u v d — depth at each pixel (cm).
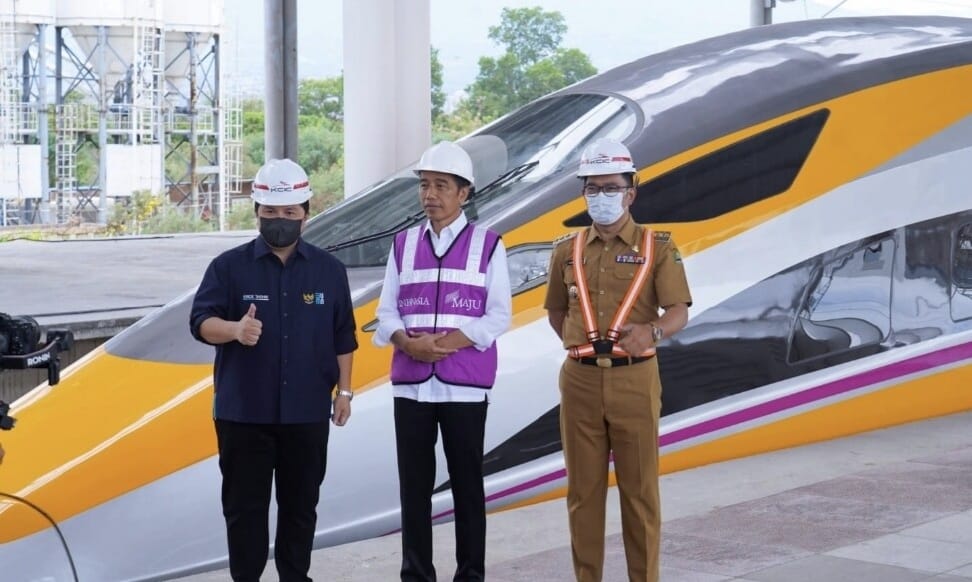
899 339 850
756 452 805
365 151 1934
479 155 830
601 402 490
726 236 792
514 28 11588
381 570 579
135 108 5984
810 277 816
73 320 1350
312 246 513
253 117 9681
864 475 724
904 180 850
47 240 2745
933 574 548
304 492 516
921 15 1001
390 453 698
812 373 819
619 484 499
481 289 526
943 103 870
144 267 2116
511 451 729
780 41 898
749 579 546
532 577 559
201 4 6188
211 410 686
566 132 823
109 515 654
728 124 804
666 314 480
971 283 881
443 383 525
